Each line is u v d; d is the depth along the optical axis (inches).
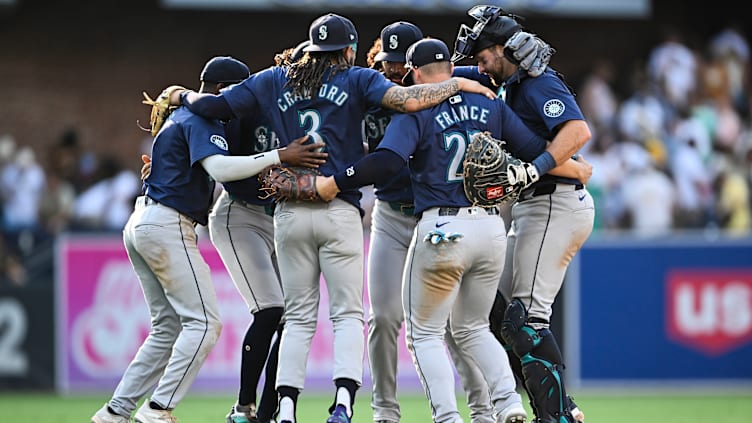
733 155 2305.6
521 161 919.7
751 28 2522.1
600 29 2522.1
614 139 2267.5
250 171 916.0
